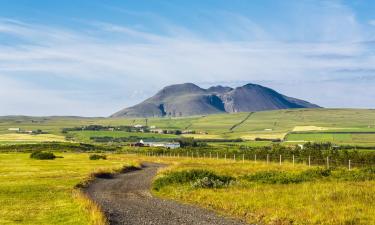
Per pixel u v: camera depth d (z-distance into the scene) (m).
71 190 50.75
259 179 53.59
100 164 100.81
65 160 120.19
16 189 51.56
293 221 28.42
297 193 39.66
